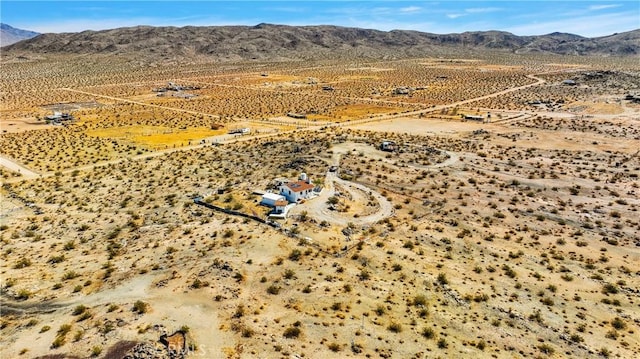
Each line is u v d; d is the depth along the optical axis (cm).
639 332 4209
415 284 4962
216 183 8675
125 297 4728
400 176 8862
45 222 7206
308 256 5562
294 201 7394
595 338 4106
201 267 5294
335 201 7381
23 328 4291
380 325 4172
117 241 6338
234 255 5569
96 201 8100
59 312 4553
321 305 4484
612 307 4619
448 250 5869
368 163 9681
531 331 4188
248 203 7350
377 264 5400
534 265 5497
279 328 4097
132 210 7512
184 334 3959
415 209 7275
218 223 6675
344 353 3747
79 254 5988
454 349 3866
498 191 8075
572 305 4650
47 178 9581
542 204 7456
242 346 3819
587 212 7100
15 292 5019
